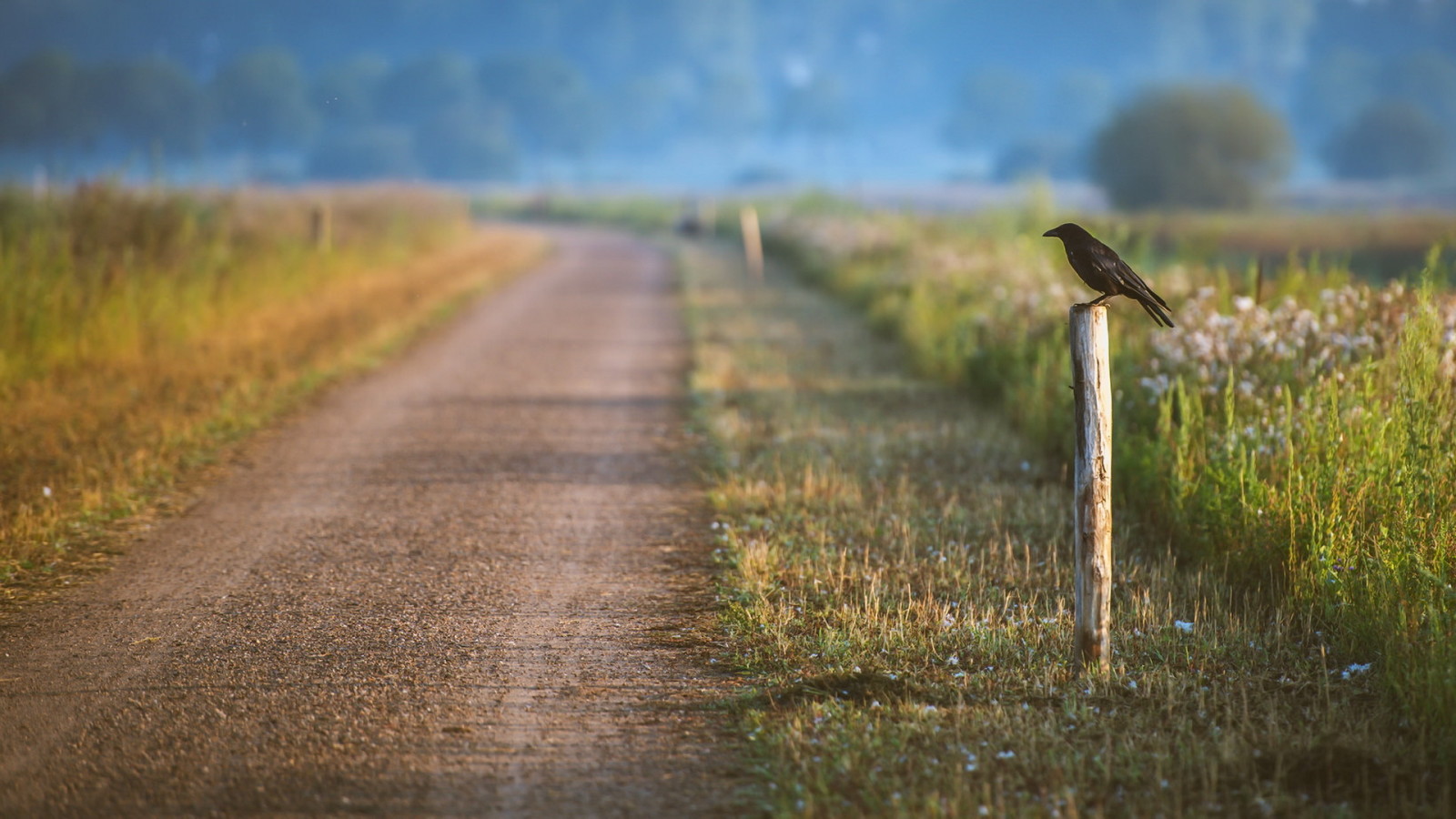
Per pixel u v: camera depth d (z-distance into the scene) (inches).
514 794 675.4
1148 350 1512.1
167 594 1008.2
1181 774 685.3
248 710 782.5
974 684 823.7
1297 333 1323.8
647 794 676.7
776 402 1915.6
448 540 1178.6
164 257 2496.3
